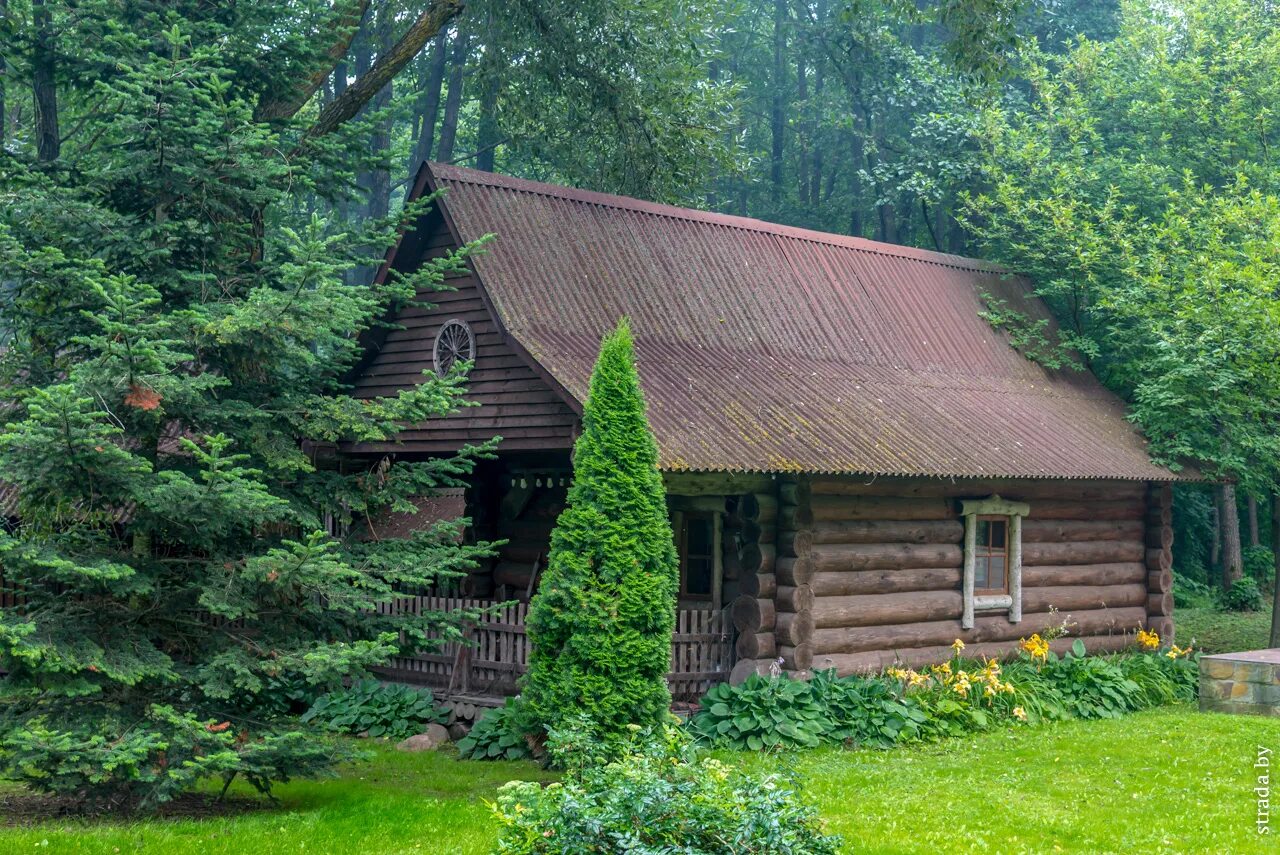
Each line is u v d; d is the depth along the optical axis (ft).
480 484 56.49
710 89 89.86
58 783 33.27
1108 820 34.86
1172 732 47.85
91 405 32.86
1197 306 65.87
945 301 68.90
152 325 32.89
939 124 91.09
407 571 37.86
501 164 130.41
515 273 51.72
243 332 35.32
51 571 33.35
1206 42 83.76
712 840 23.84
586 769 28.55
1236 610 88.02
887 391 57.67
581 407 45.03
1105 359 73.15
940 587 55.72
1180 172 79.30
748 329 57.26
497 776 41.47
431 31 62.69
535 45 75.05
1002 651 57.98
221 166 37.65
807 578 49.49
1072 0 124.36
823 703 46.68
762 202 139.95
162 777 33.53
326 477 38.91
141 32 43.11
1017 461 55.01
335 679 34.58
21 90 78.84
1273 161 80.38
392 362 56.03
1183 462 64.54
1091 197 78.13
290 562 33.35
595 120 77.87
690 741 30.32
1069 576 61.82
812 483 50.08
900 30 134.51
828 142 142.61
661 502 40.40
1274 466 66.59
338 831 32.60
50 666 31.22
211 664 34.19
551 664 39.63
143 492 32.96
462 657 50.55
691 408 48.19
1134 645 64.49
